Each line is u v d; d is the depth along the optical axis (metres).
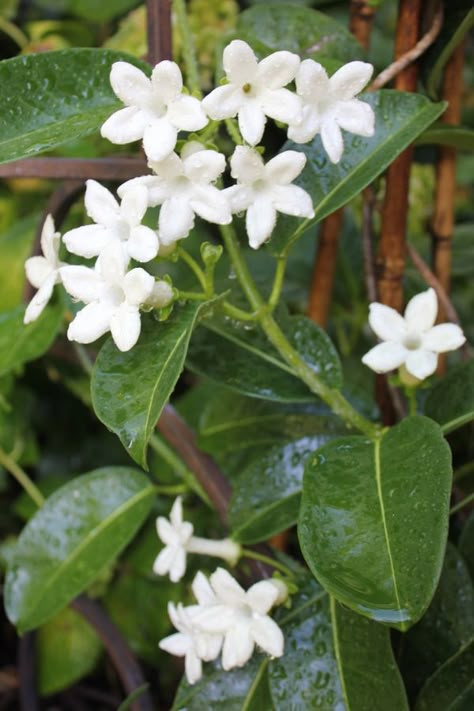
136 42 0.94
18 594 0.78
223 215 0.62
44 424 1.05
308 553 0.61
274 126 0.83
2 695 1.02
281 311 0.73
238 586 0.67
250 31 0.77
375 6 0.81
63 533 0.79
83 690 1.03
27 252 0.94
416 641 0.70
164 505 0.93
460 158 1.31
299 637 0.69
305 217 0.66
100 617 0.85
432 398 0.72
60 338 0.88
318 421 0.79
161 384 0.62
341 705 0.67
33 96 0.67
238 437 0.81
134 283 0.61
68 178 0.74
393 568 0.60
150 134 0.62
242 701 0.70
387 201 0.78
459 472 0.77
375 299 0.80
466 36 0.79
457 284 1.14
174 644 0.70
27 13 1.13
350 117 0.64
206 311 0.65
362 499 0.63
